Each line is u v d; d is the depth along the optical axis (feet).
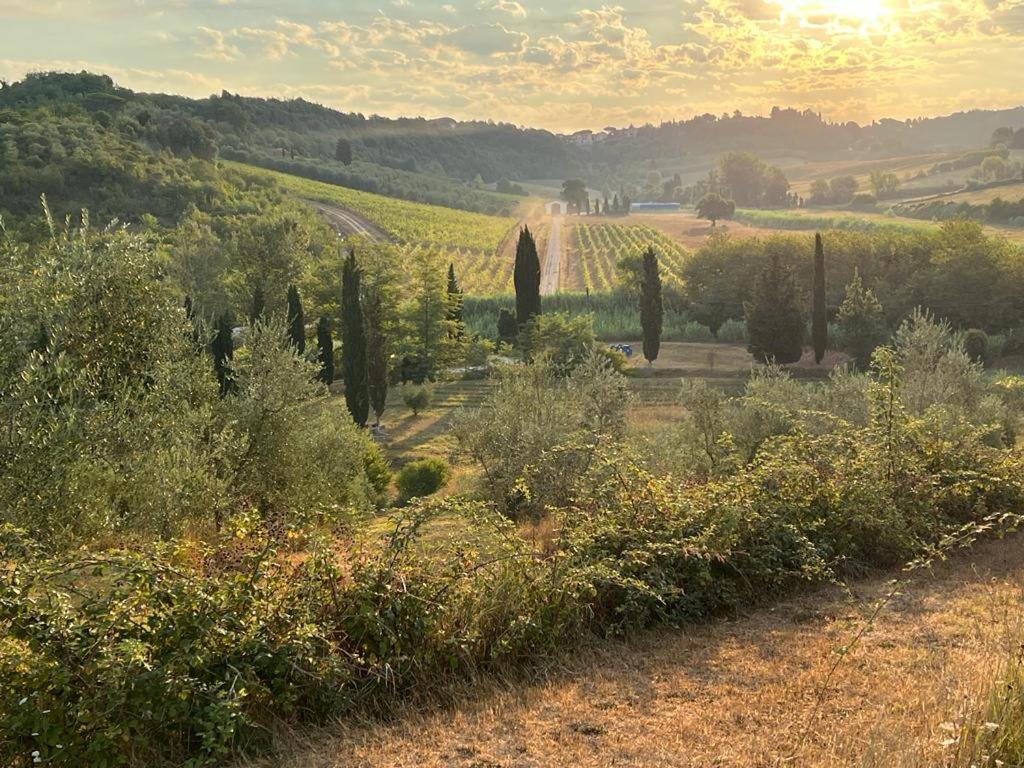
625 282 310.65
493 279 386.11
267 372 58.44
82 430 39.01
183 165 405.80
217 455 48.67
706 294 266.16
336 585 23.31
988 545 38.86
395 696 22.29
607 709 21.42
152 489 40.96
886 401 43.11
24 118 396.57
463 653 23.91
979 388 81.92
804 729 19.08
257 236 248.52
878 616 28.43
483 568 26.27
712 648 26.22
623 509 32.32
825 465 39.81
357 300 138.92
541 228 625.82
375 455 95.81
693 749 18.61
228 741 19.13
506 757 18.61
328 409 68.90
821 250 204.03
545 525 40.29
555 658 25.30
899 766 14.94
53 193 323.16
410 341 198.90
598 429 66.23
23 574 19.24
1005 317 217.77
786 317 197.26
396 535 25.16
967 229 238.27
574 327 192.24
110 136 408.46
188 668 19.36
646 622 28.71
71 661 18.40
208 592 20.79
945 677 21.24
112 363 48.47
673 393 165.78
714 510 32.55
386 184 646.33
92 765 17.65
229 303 222.89
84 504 36.83
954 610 28.55
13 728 17.43
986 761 14.65
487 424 66.69
